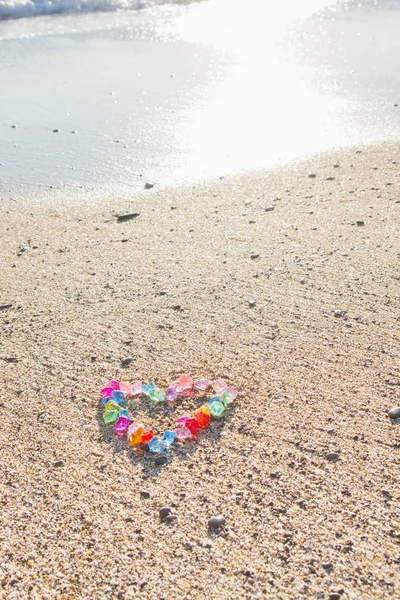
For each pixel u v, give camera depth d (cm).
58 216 164
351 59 276
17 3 359
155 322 117
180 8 377
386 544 75
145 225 157
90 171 188
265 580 72
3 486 85
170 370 105
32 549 77
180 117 224
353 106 229
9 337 116
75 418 97
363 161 187
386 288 123
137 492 84
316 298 121
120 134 212
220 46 302
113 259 141
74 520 80
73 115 225
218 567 74
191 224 155
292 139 206
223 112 228
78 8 373
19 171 188
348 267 130
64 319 120
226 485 84
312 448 89
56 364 108
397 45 291
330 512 79
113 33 325
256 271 131
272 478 84
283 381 101
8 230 158
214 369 105
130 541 77
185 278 131
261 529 78
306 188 171
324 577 72
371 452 87
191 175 185
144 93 244
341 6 366
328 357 106
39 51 293
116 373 106
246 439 91
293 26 328
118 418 94
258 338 111
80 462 89
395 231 144
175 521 79
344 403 96
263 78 260
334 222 150
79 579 73
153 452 90
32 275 137
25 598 71
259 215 157
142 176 185
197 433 92
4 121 220
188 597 71
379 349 107
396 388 99
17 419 97
